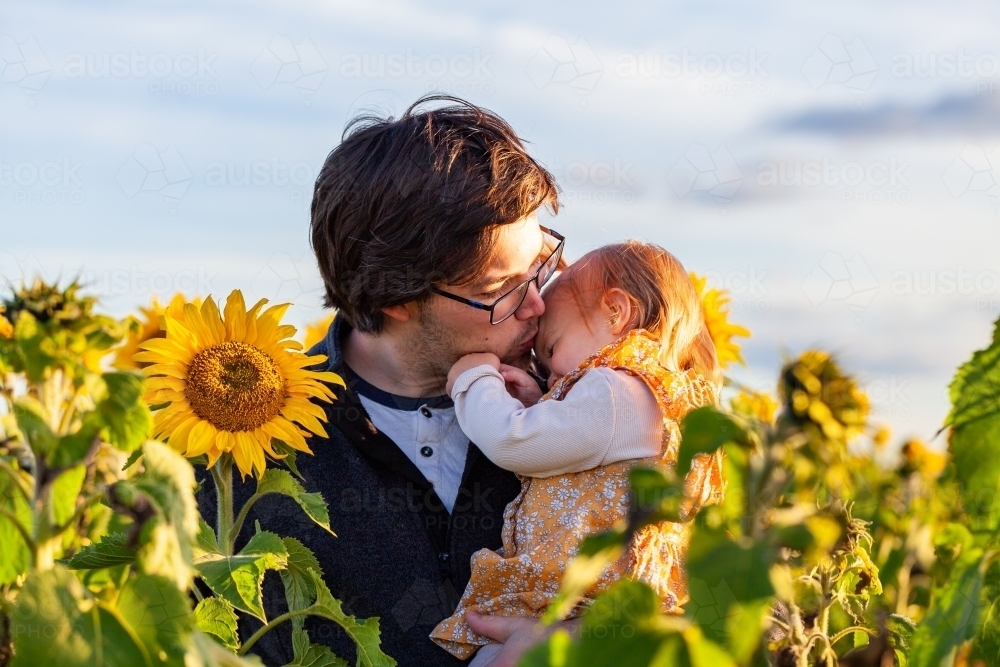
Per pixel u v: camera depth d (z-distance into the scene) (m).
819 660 1.42
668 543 2.02
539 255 2.31
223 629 1.61
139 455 1.64
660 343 2.23
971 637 1.24
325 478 2.10
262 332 1.87
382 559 2.06
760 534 0.88
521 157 2.11
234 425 1.81
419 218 2.02
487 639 1.99
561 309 2.31
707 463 2.06
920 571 2.12
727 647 0.84
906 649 1.60
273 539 1.72
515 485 2.16
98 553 1.40
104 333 1.16
